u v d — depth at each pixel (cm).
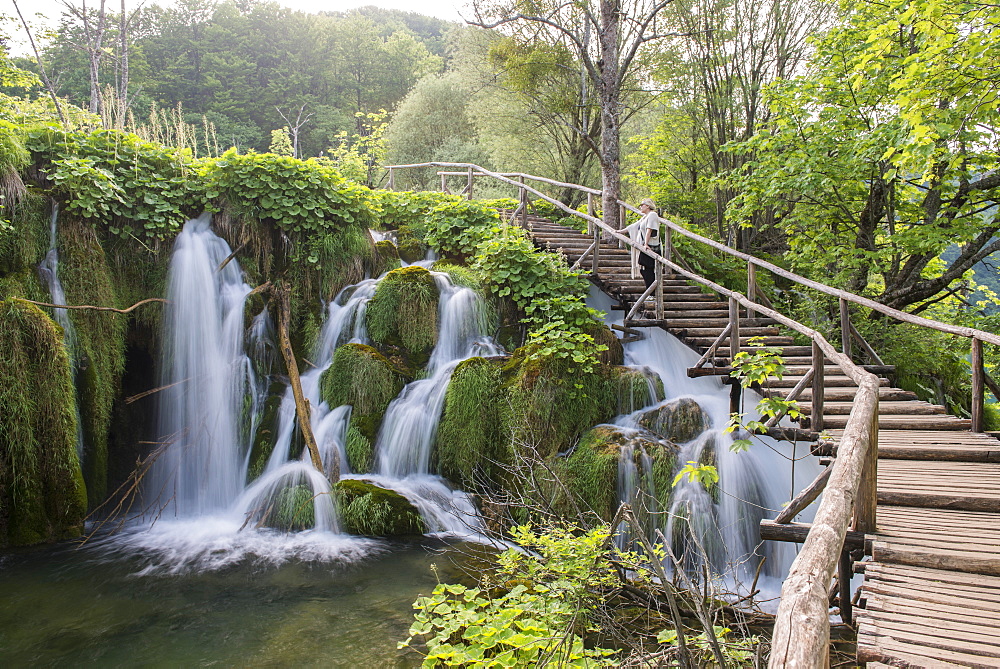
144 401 980
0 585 642
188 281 988
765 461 780
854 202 1189
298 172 1087
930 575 385
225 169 1053
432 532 788
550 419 876
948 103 906
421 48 5053
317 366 1032
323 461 878
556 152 2191
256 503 845
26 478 750
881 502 496
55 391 775
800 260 1260
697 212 1714
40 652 519
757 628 498
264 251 1066
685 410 854
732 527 745
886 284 1214
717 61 1480
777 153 1201
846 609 489
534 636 393
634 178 2025
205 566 689
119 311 862
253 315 1027
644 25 1308
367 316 1033
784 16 1441
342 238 1100
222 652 518
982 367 618
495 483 866
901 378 1038
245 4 5059
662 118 1669
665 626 504
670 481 765
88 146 971
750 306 775
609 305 1209
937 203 1118
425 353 1025
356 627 556
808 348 914
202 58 4041
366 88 4666
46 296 858
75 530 775
